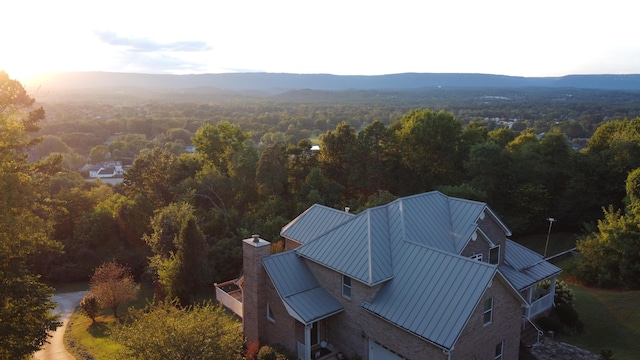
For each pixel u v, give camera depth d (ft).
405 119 217.77
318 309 81.00
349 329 81.82
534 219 191.42
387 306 73.82
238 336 73.41
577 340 90.89
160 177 192.65
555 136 200.34
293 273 86.99
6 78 101.55
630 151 181.16
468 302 67.00
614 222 123.54
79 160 460.55
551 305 98.84
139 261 173.47
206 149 214.28
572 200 188.34
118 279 138.21
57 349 108.06
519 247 104.53
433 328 66.59
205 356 63.98
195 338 65.00
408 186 200.44
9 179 76.54
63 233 197.47
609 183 183.62
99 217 185.37
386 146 192.34
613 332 93.97
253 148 197.77
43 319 81.05
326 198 168.55
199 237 124.67
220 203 185.88
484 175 183.01
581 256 141.69
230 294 121.70
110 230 185.37
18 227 76.79
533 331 89.81
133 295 133.28
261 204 175.83
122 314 132.87
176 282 122.31
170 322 67.41
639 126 206.39
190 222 123.44
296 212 162.20
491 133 240.53
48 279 178.40
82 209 204.33
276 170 179.63
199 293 136.56
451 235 89.76
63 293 162.71
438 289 71.26
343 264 81.10
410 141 199.21
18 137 86.79
